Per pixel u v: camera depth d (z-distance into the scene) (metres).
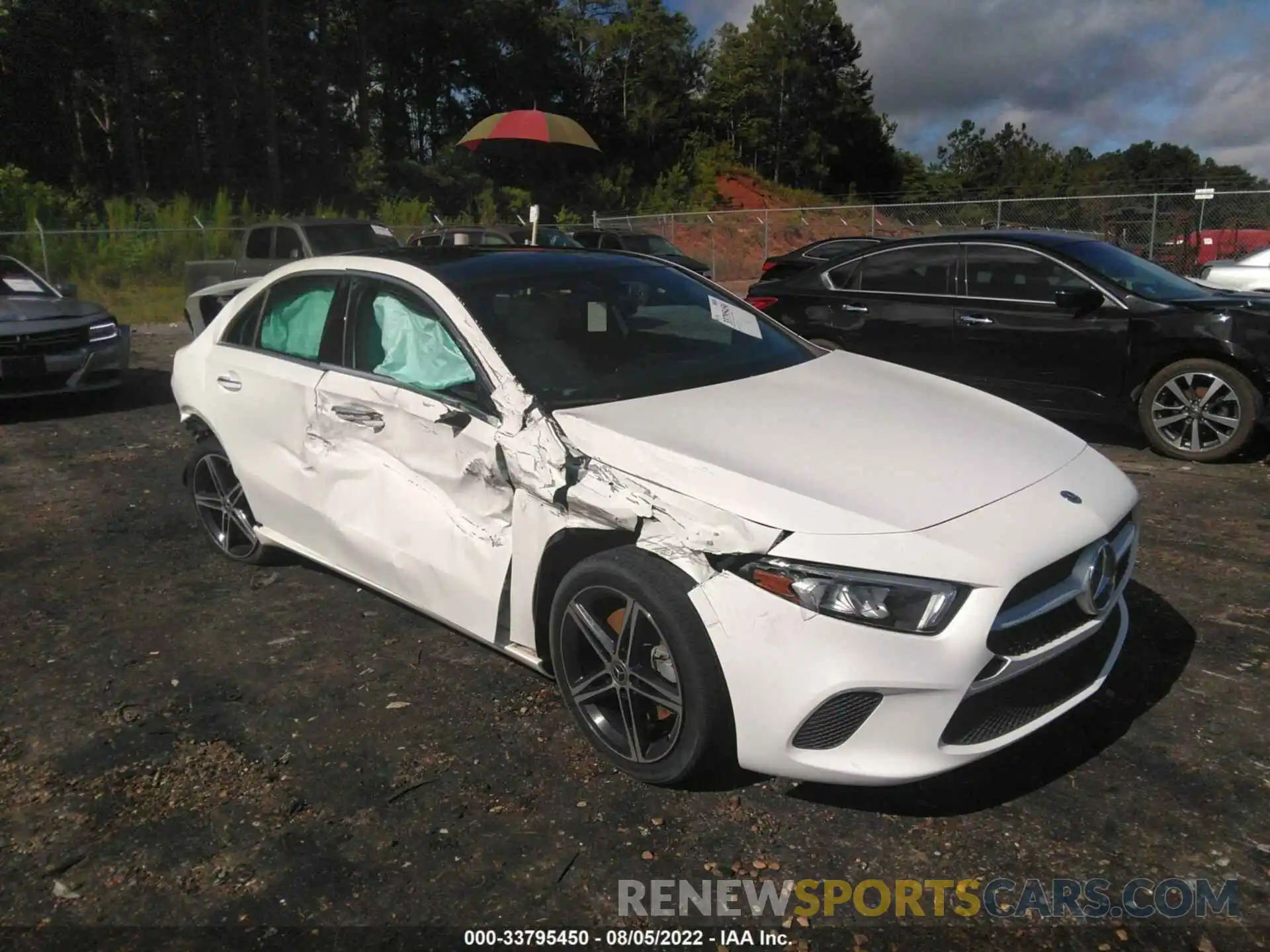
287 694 3.59
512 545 3.21
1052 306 6.87
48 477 6.64
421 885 2.58
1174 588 4.32
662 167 65.56
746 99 77.44
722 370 3.72
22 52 36.81
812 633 2.54
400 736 3.29
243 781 3.06
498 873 2.62
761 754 2.66
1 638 4.11
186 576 4.76
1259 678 3.50
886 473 2.87
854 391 3.60
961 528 2.64
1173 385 6.45
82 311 8.78
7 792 3.02
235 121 43.38
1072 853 2.64
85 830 2.83
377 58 52.88
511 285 3.74
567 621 3.04
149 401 9.39
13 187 25.56
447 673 3.73
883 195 80.25
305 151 44.88
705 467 2.82
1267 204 18.44
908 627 2.51
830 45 77.75
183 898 2.55
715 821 2.82
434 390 3.51
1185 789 2.89
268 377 4.20
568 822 2.83
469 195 45.16
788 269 13.58
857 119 79.62
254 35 41.34
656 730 3.02
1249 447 6.73
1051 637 2.74
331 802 2.94
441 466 3.44
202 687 3.66
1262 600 4.15
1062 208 22.17
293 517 4.17
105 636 4.11
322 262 4.23
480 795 2.96
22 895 2.58
